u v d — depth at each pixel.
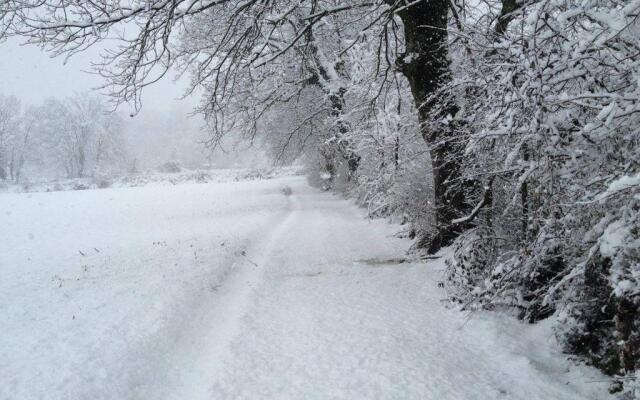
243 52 9.25
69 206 23.09
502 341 5.88
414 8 8.88
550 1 4.21
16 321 6.84
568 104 4.66
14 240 13.66
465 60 7.72
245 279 9.65
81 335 6.29
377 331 6.45
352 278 9.15
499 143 5.69
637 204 4.20
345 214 18.95
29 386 4.94
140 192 32.28
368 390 4.91
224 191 31.55
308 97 24.72
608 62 4.53
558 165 5.12
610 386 4.65
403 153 11.63
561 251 5.96
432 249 9.93
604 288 5.21
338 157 25.34
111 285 8.62
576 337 5.47
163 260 10.51
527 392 4.79
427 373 5.21
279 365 5.60
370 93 13.30
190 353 6.30
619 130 4.54
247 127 16.45
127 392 5.18
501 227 7.82
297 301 7.93
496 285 6.34
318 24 13.52
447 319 6.79
